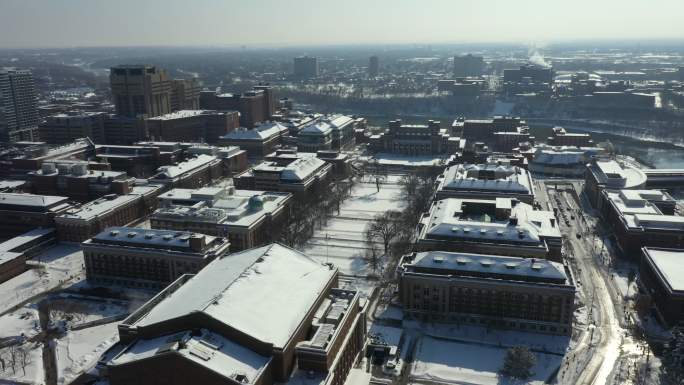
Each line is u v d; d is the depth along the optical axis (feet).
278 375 490.08
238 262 633.61
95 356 622.54
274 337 499.10
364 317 631.97
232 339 495.82
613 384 564.30
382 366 607.78
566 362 603.67
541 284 651.25
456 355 622.95
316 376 502.79
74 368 599.98
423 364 606.55
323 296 604.49
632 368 590.96
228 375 455.22
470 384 570.46
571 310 647.15
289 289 581.12
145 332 507.71
